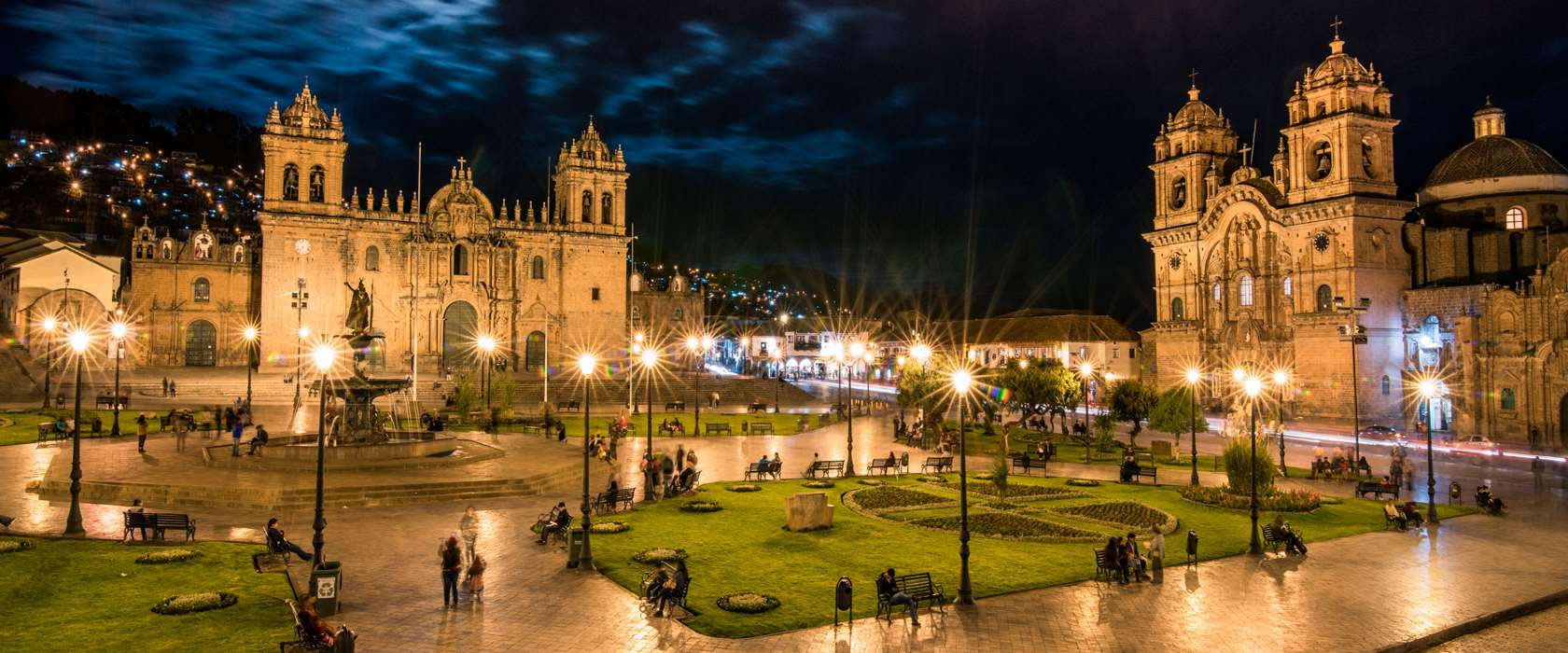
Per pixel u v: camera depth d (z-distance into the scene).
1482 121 91.06
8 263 87.38
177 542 28.95
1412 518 35.72
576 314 110.12
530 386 92.69
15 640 20.11
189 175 187.88
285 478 38.00
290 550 27.19
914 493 40.91
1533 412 65.50
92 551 27.86
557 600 23.92
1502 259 81.12
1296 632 22.56
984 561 28.59
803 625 22.23
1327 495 43.00
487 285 104.81
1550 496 42.72
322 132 98.06
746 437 64.81
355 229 99.12
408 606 23.22
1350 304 79.25
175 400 75.69
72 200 156.00
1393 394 80.50
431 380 94.19
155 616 21.91
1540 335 65.62
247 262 109.94
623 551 29.08
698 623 22.20
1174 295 100.50
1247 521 36.06
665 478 40.97
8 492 37.66
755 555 28.97
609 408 86.12
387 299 100.50
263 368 94.69
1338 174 81.38
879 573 27.00
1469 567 29.17
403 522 32.94
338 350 94.62
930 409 63.00
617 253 112.62
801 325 160.88
